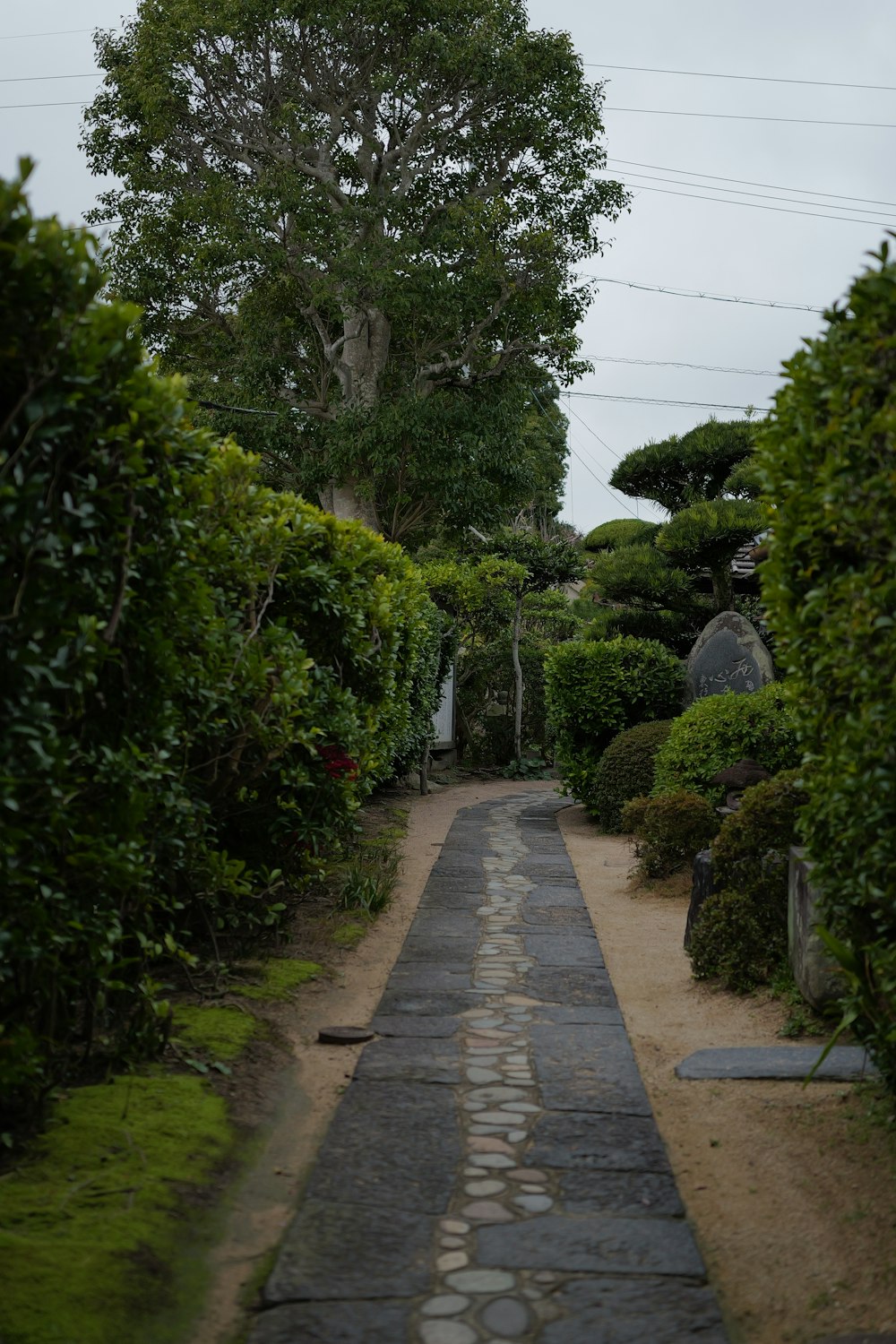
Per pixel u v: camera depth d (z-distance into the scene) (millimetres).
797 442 3586
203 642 4648
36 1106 3551
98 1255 2770
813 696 3719
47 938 3234
